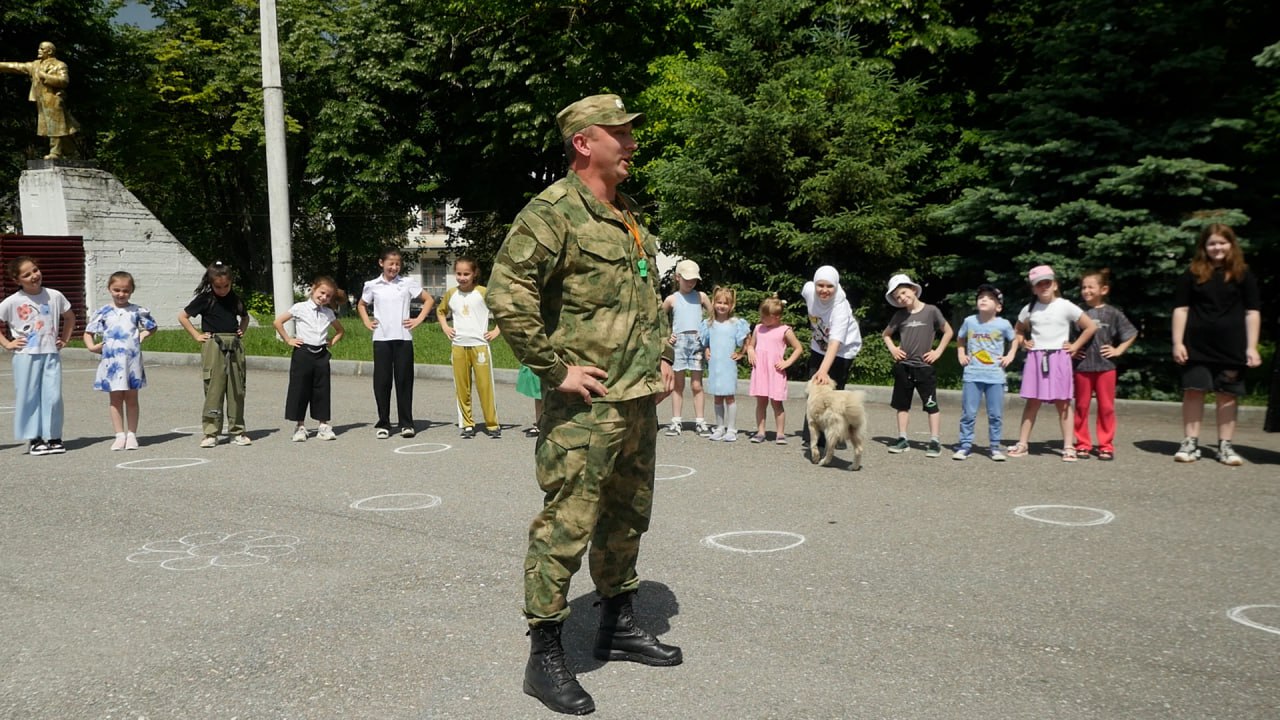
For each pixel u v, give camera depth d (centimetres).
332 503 686
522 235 342
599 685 371
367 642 418
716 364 951
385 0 3067
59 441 909
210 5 3672
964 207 1379
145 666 395
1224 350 798
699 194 1444
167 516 651
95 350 908
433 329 2311
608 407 355
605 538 386
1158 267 1207
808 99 1416
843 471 801
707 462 845
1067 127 1315
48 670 392
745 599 471
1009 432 1005
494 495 710
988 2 2083
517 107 2633
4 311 878
